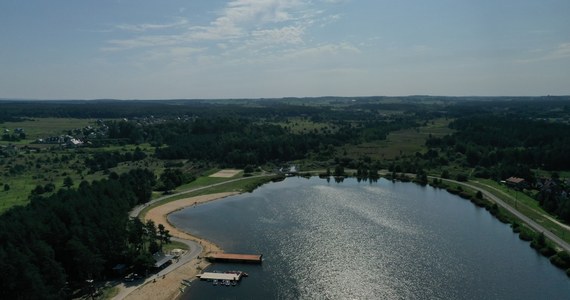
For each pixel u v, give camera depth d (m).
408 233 180.12
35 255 121.19
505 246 165.00
